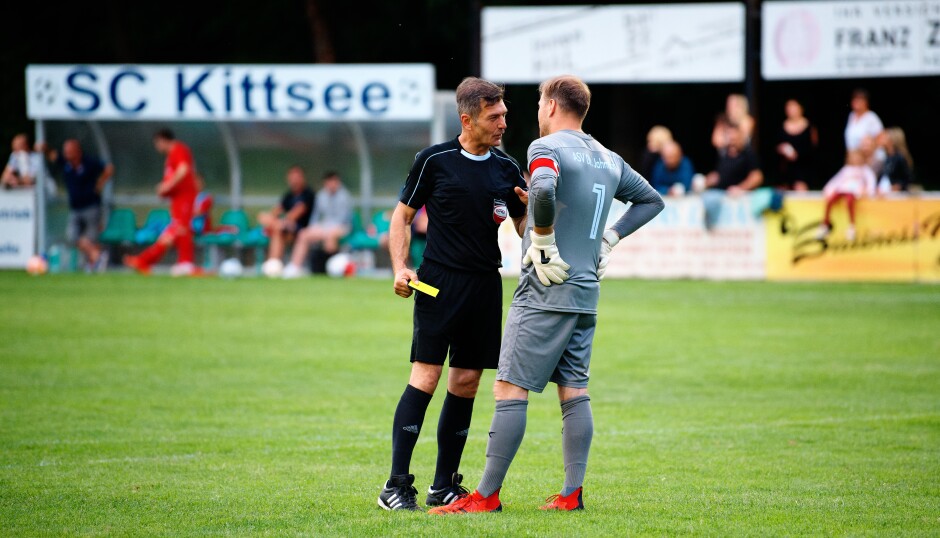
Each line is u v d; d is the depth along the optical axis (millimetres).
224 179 73375
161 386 34781
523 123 103812
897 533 19250
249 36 110875
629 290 61062
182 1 110062
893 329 47250
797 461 25500
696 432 28812
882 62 71062
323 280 66688
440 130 70188
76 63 114500
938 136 114250
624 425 29734
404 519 19922
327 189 69125
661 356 41094
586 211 20031
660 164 67375
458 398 21734
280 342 43719
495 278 21438
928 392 34406
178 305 54312
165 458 25578
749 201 65188
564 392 20625
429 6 101500
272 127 71750
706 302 56000
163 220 72875
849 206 63438
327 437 28125
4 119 106312
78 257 72375
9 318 49062
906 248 63375
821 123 110625
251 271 71625
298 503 21391
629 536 18828
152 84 70125
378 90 68125
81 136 72875
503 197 21172
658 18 73312
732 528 19484
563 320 19953
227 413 31016
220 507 21047
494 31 75125
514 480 23797
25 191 72438
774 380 36438
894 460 25609
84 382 35188
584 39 74312
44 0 110125
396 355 41125
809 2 71438
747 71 72625
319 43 105312
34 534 19203
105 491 22359
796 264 64875
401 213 21422
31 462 25016
